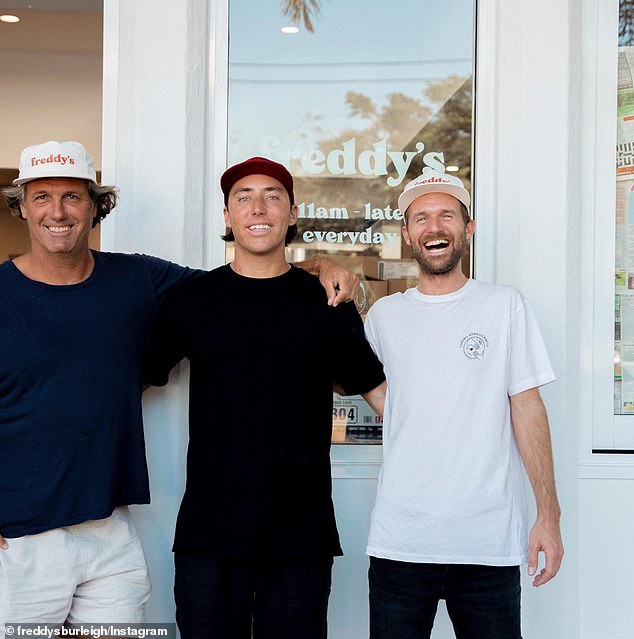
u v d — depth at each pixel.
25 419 2.13
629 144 2.91
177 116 2.69
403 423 2.16
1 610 2.15
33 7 4.19
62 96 5.15
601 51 2.92
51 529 2.16
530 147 2.74
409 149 2.90
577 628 2.79
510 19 2.82
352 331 2.26
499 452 2.12
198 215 2.76
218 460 2.17
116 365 2.21
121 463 2.25
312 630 2.19
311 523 2.17
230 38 2.87
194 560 2.18
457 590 2.15
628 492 2.83
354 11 2.90
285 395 2.18
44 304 2.17
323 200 2.89
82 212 2.17
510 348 2.15
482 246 2.85
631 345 2.91
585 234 2.90
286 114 2.88
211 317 2.23
